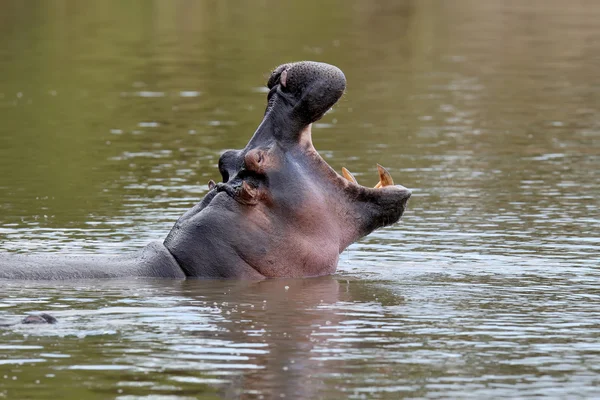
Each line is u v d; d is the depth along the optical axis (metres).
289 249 42.94
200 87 108.88
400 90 107.25
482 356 32.41
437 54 134.25
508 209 57.47
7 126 87.94
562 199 60.25
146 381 30.00
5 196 61.28
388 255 47.31
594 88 108.25
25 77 114.44
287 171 42.97
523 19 169.50
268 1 193.88
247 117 92.31
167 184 65.56
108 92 105.62
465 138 82.31
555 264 45.34
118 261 43.34
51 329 34.75
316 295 39.94
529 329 35.31
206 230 42.94
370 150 77.00
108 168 70.94
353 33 154.62
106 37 148.12
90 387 29.50
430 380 30.22
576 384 30.00
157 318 36.28
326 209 43.38
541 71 120.31
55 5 182.62
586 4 188.50
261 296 39.66
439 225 53.62
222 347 33.06
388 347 33.22
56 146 79.31
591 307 38.19
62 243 48.91
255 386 29.62
